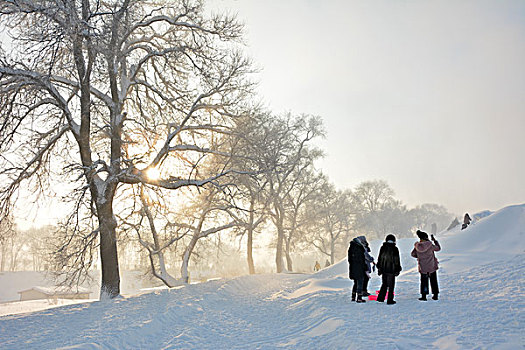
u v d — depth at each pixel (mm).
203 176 23109
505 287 10117
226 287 18438
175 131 18797
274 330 9320
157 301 14727
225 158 23219
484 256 16219
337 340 6965
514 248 16453
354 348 6195
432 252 9836
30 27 14688
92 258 18484
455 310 8227
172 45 19953
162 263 23109
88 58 17000
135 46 19672
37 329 10172
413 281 13984
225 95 20969
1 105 15930
